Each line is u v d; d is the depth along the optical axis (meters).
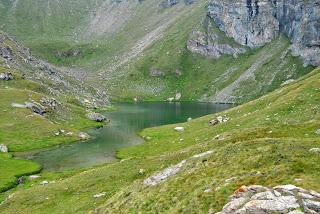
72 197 70.88
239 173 42.44
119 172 79.25
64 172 111.75
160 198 45.16
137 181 59.38
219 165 48.34
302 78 188.88
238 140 71.69
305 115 100.00
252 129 75.50
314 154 43.53
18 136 158.75
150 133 170.12
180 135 150.12
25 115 179.75
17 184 103.69
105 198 64.81
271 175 38.94
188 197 40.47
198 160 54.06
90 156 135.62
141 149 138.00
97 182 76.12
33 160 131.62
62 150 146.00
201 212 36.28
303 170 39.28
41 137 160.88
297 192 32.47
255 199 32.19
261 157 45.38
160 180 53.78
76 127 194.38
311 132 68.69
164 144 136.75
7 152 140.50
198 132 139.75
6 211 71.94
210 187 40.81
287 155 44.12
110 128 197.75
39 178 106.81
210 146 72.81
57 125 178.00
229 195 37.06
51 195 74.94
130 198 52.41
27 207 71.19
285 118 106.38
